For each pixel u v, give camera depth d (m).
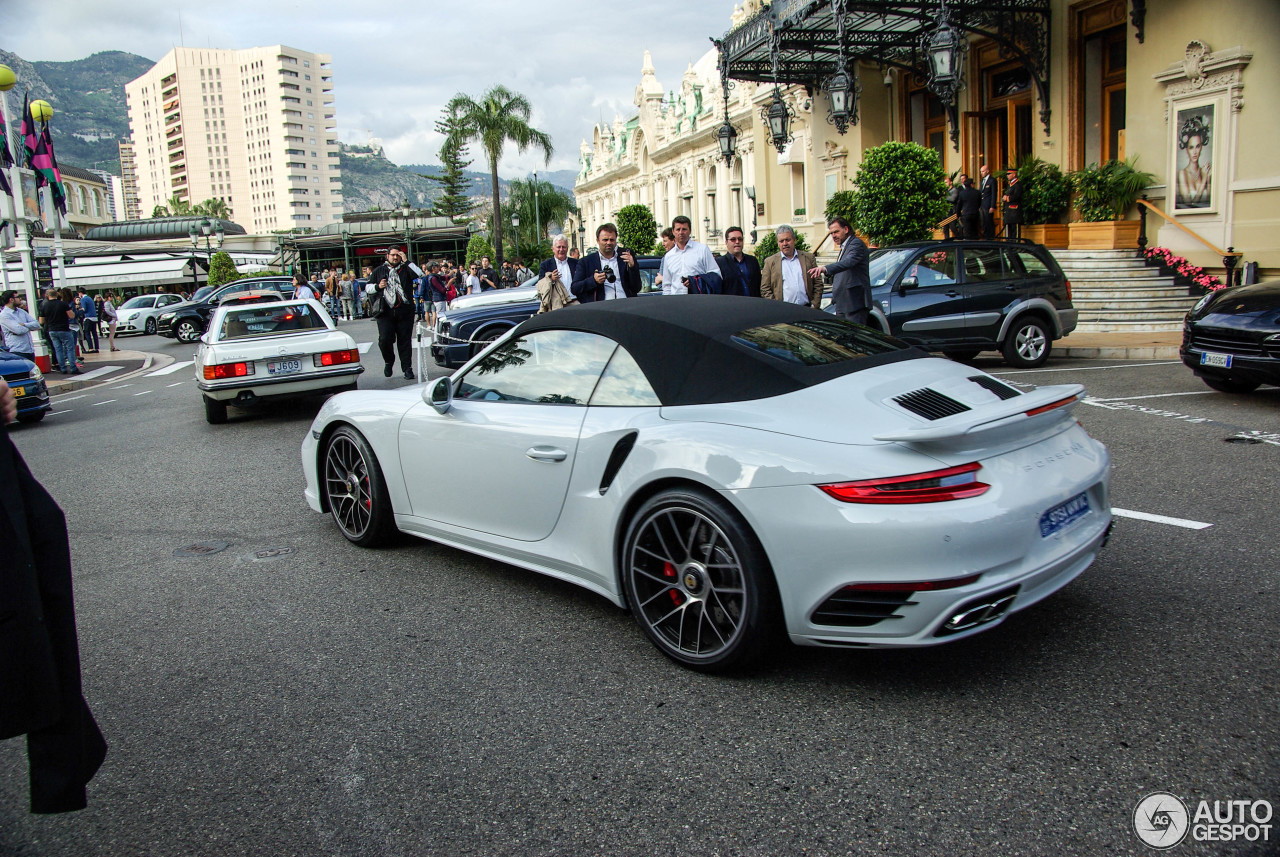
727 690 3.14
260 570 4.76
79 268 48.03
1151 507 4.96
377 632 3.84
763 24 19.16
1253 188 13.65
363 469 4.90
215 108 194.62
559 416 3.75
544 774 2.68
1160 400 8.13
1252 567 3.98
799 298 8.40
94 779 2.81
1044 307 10.51
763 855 2.25
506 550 4.04
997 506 2.78
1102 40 16.78
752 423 3.10
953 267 10.32
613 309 3.80
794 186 29.16
